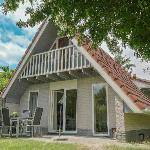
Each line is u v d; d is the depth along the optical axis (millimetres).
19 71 16672
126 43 7562
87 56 13516
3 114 13906
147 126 15172
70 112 15203
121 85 12273
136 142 11844
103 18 6676
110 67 14656
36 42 16188
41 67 15898
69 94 15516
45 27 15977
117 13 6277
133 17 6156
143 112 11656
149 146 9992
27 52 16438
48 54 15750
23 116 13969
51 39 16797
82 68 13883
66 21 7410
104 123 13812
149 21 6137
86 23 7156
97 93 14344
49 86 16562
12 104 17312
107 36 7809
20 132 14281
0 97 16984
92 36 7266
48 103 16375
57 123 15883
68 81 15609
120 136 12203
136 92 14531
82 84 15008
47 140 11398
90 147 9211
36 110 13727
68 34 8172
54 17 7684
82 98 14828
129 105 11914
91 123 14195
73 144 9891
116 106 12438
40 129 16000
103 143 10414
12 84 16766
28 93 17516
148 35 6883
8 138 12758
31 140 11336
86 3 6246
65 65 14750
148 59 8234
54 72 15156
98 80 14422
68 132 14992
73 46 14602
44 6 7508
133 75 20984
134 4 5914
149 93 20797
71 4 6363
